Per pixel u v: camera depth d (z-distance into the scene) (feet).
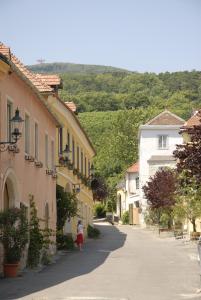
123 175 286.87
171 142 217.15
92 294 50.62
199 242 63.26
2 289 53.83
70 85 462.19
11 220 63.46
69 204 107.65
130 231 183.42
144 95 397.60
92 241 136.98
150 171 212.43
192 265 76.79
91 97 399.65
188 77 404.77
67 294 50.57
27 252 73.92
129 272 68.28
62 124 108.99
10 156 67.97
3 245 63.52
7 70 64.44
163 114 221.05
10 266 63.31
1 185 64.13
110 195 285.64
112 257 90.22
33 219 77.15
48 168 95.71
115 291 52.54
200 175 75.72
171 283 58.29
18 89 72.74
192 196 101.55
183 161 76.28
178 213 128.16
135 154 314.96
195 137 75.51
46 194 92.94
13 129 69.67
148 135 217.77
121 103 397.60
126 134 317.83
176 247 111.24
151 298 48.52
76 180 136.98
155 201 161.27
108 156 316.60
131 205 246.06
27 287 55.16
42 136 89.97
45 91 100.58
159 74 428.97
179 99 335.67
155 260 84.28
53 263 80.79
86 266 75.92
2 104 65.26
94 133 346.74
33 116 82.38
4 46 81.66
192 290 53.36
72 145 131.03
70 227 124.98
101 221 262.06
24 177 75.72
